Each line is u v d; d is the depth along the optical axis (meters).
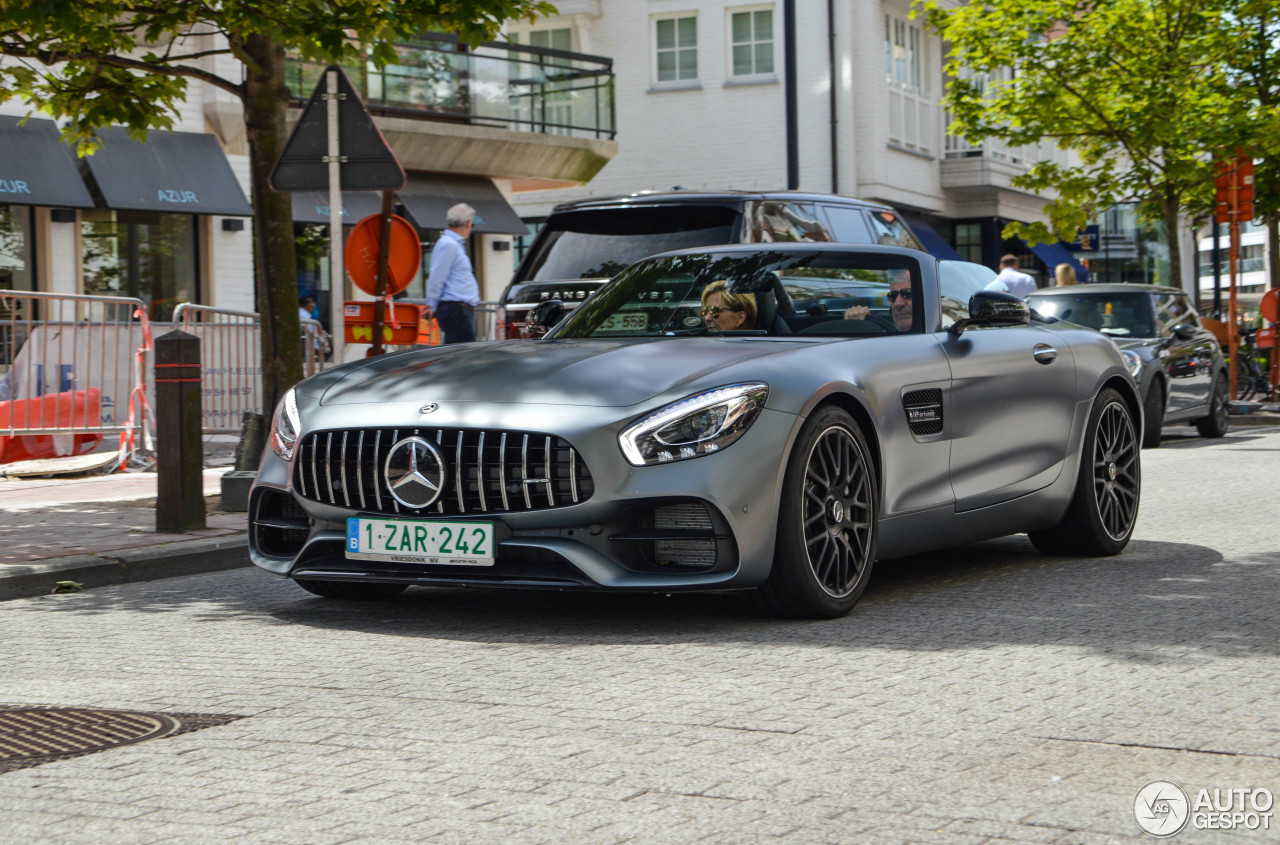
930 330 6.30
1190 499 9.70
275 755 3.72
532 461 5.11
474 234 25.14
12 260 18.91
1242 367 21.28
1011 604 5.80
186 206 19.72
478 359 5.75
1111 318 15.34
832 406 5.50
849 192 31.55
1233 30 20.98
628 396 5.20
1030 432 6.67
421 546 5.25
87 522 8.69
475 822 3.14
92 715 4.23
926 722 3.95
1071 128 22.25
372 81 22.66
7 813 3.29
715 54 32.38
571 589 5.09
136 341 12.96
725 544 5.14
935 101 34.88
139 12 9.43
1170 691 4.28
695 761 3.59
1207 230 43.94
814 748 3.70
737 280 6.44
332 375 5.96
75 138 10.70
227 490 9.15
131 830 3.15
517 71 24.67
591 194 33.47
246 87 9.76
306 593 6.57
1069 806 3.21
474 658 4.93
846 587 5.57
